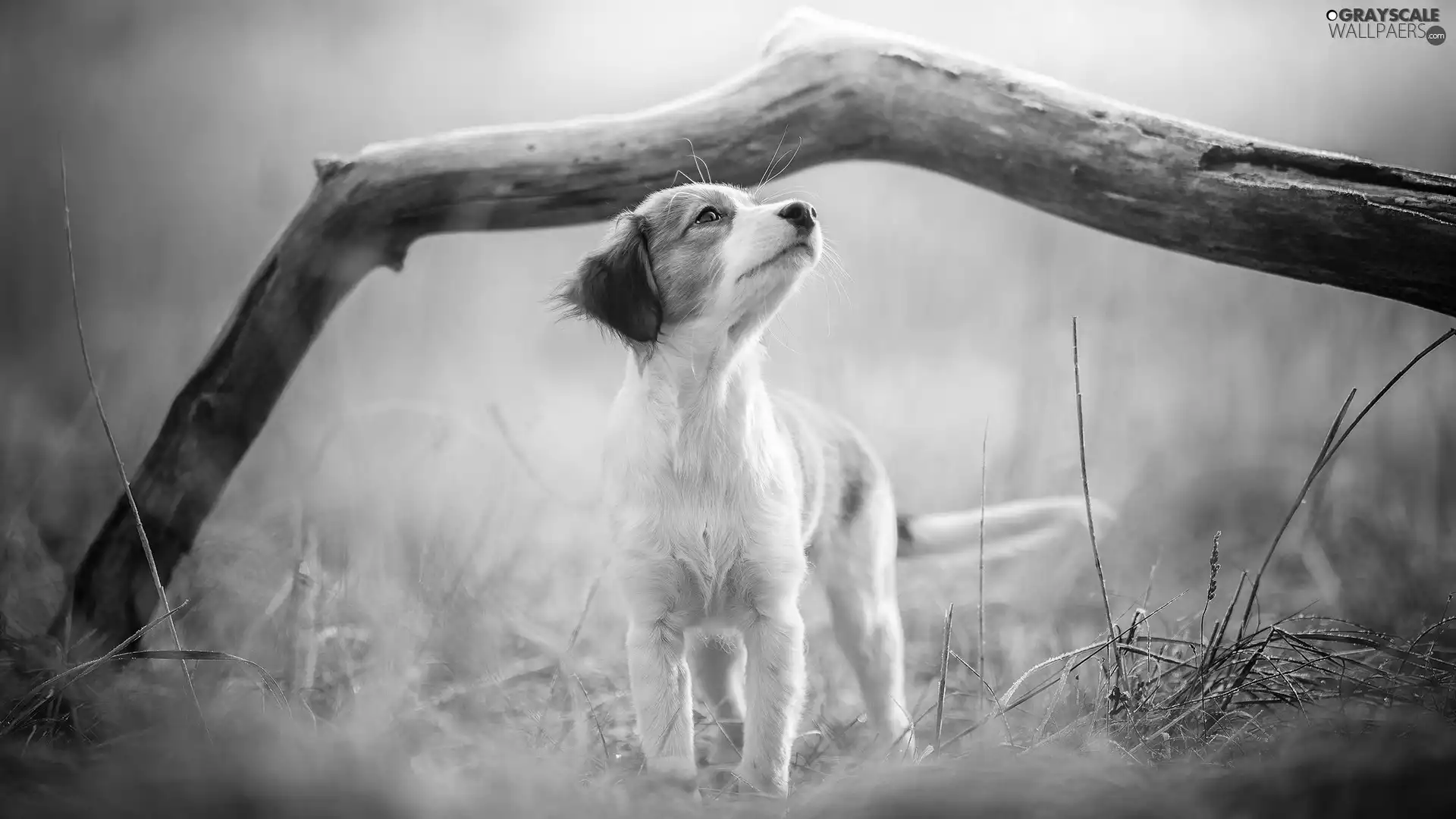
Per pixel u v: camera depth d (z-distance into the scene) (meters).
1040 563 6.58
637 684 4.23
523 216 4.89
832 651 5.80
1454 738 3.13
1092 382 9.59
